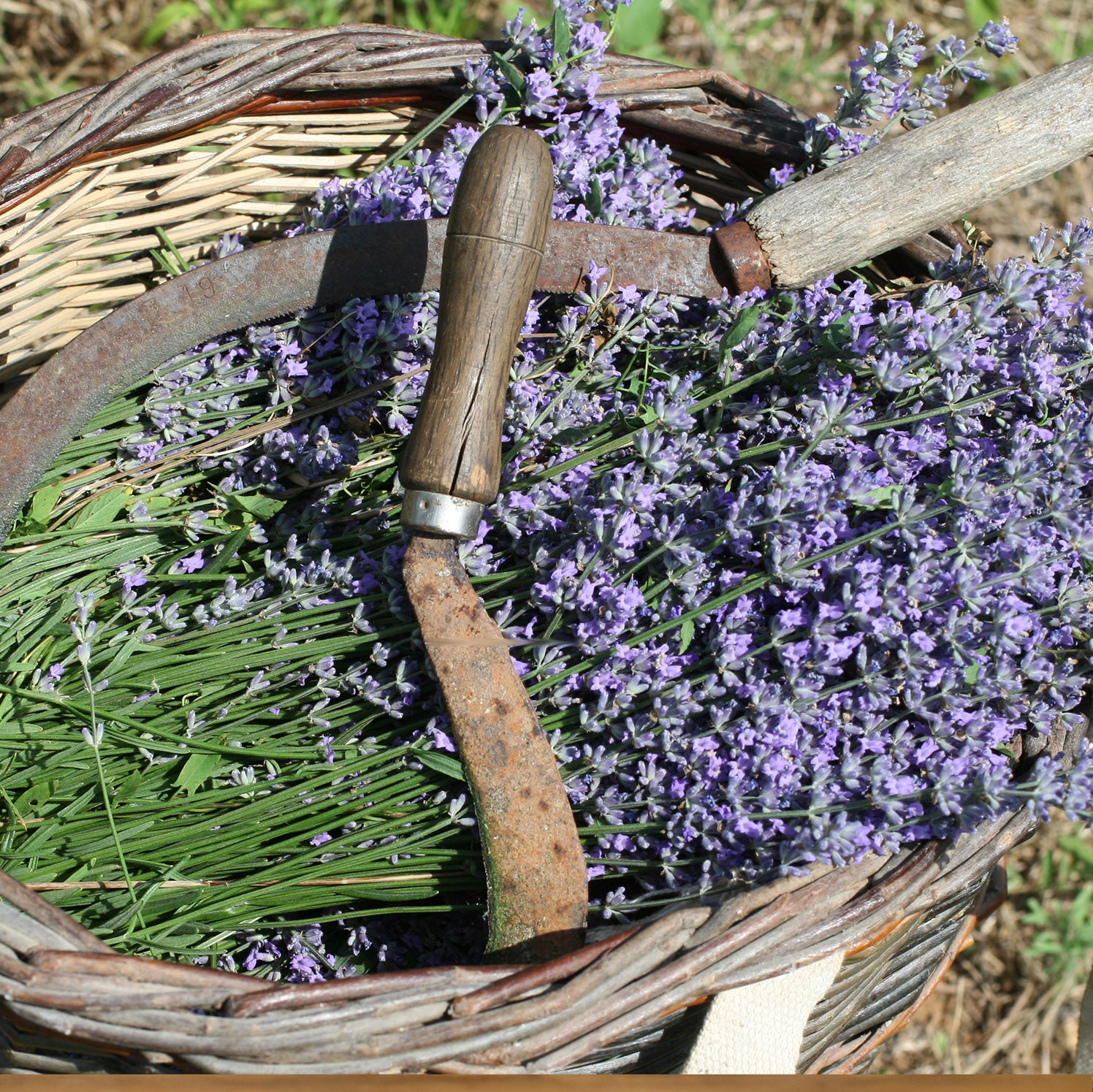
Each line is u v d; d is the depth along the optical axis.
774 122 1.06
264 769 0.97
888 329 0.96
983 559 0.93
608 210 1.01
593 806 0.94
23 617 0.98
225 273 0.98
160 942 0.93
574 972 0.85
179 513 1.01
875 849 0.90
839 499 0.94
